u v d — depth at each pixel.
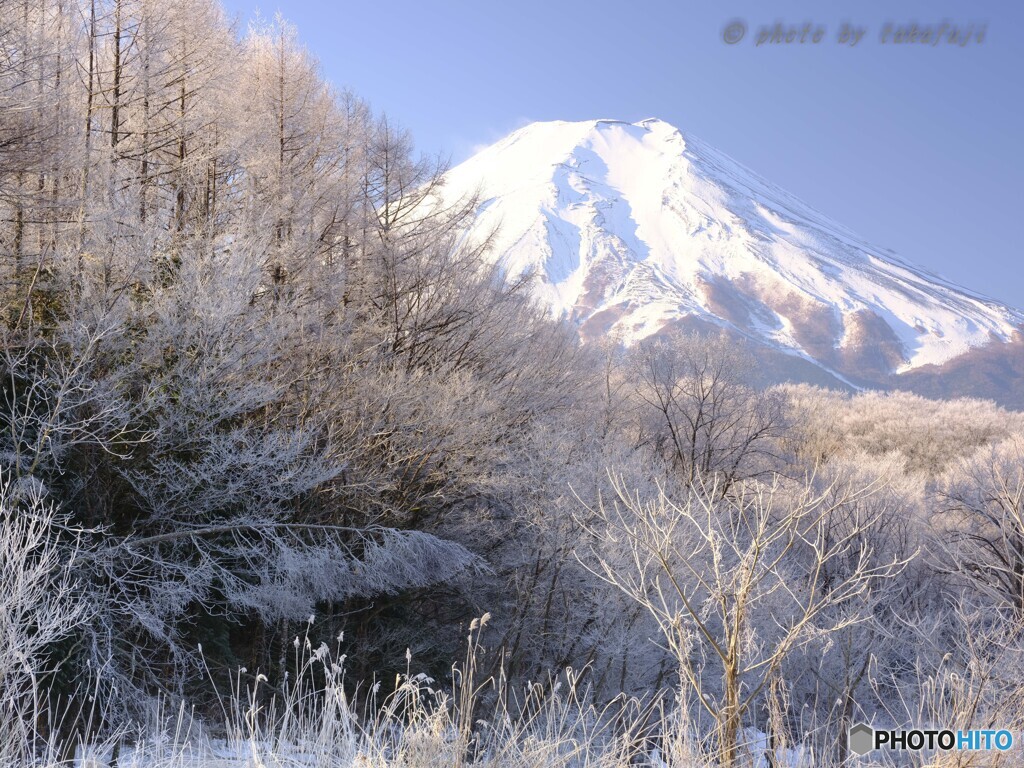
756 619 8.80
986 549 9.98
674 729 4.55
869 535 13.65
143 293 12.00
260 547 12.12
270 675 12.36
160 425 10.75
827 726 5.00
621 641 12.81
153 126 15.61
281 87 16.62
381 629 14.48
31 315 10.90
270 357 11.73
